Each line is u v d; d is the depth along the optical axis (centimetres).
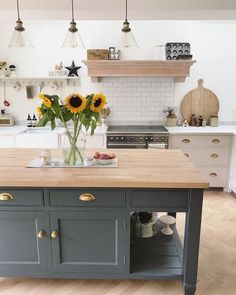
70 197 174
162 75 379
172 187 164
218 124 430
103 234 182
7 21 349
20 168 191
